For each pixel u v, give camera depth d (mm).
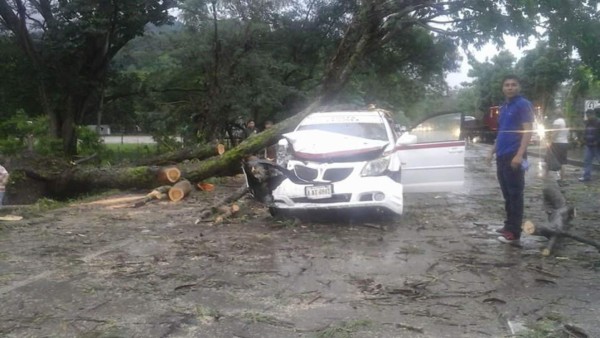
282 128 12859
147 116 24219
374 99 31906
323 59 24984
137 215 9047
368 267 5637
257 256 6121
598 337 3768
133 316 4266
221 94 21188
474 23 16672
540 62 31359
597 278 5180
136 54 27609
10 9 22141
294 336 3852
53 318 4234
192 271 5523
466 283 5051
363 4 15680
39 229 7891
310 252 6297
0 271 5590
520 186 6488
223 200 9469
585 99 27781
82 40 21609
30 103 25234
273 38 23781
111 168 12211
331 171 7789
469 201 10352
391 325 4035
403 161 9500
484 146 34594
